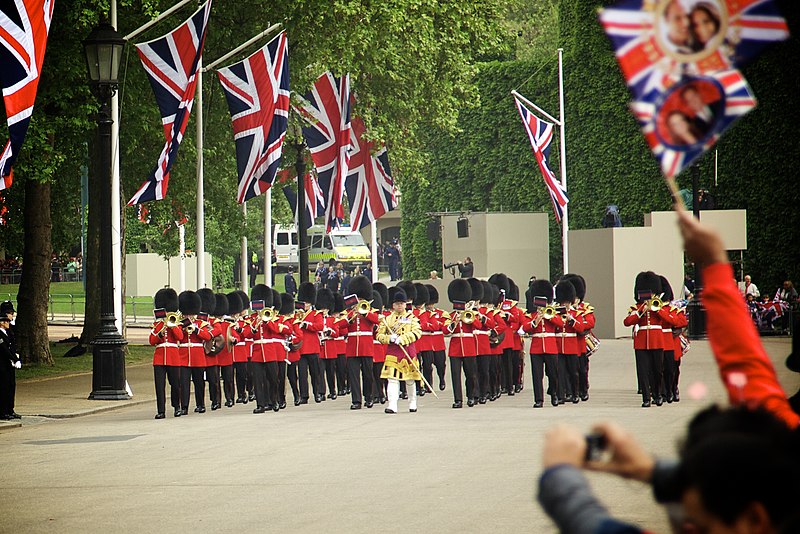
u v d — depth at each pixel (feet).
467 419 262.67
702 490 34.35
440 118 597.93
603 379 365.61
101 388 319.47
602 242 539.29
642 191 645.10
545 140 513.45
